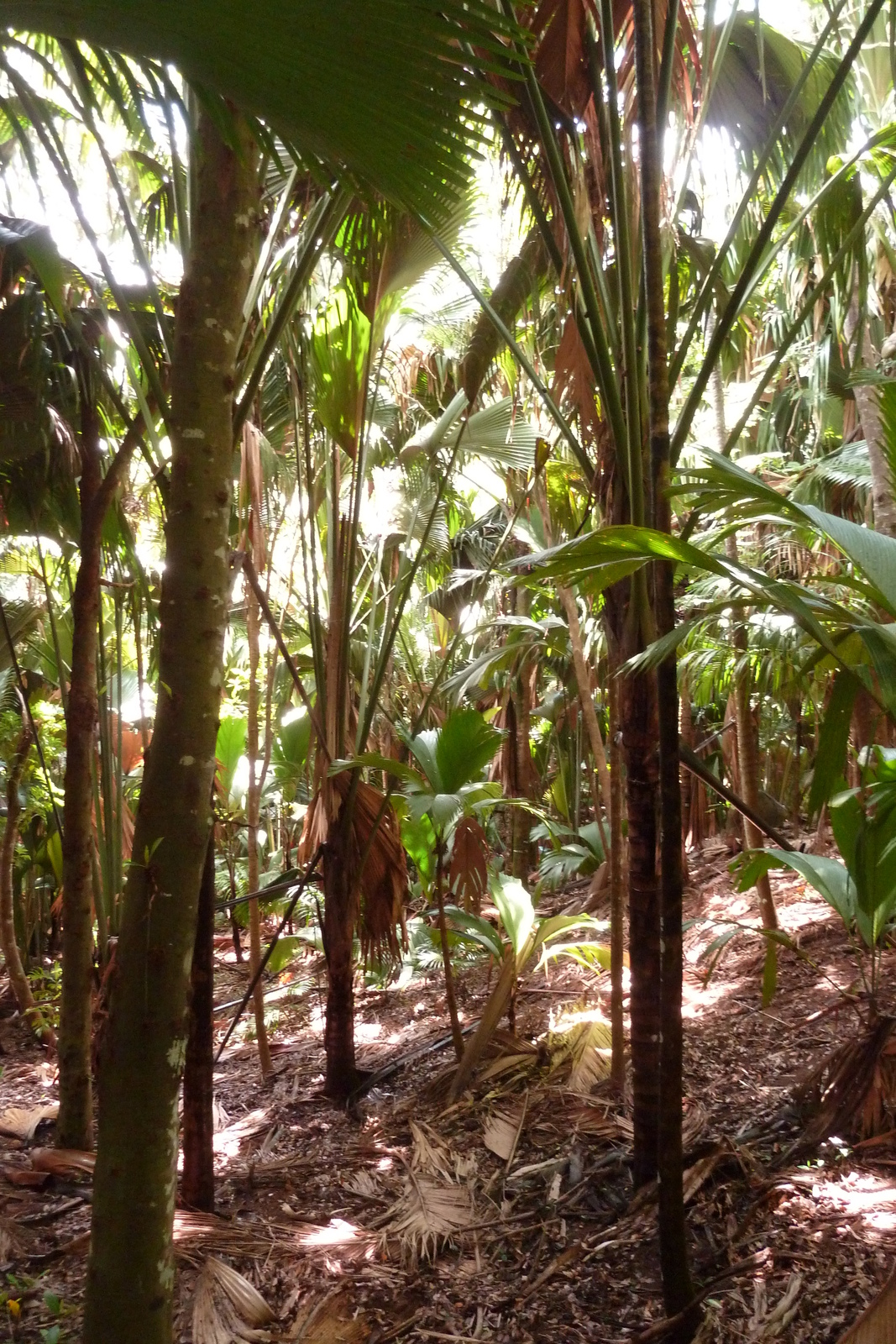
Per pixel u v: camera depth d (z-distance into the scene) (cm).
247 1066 441
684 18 274
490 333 328
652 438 201
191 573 177
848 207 368
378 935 404
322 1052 445
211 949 291
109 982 330
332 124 141
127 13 122
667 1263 213
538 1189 287
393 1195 294
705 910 527
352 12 121
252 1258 262
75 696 342
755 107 357
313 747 539
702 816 711
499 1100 349
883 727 450
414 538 465
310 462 381
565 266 261
